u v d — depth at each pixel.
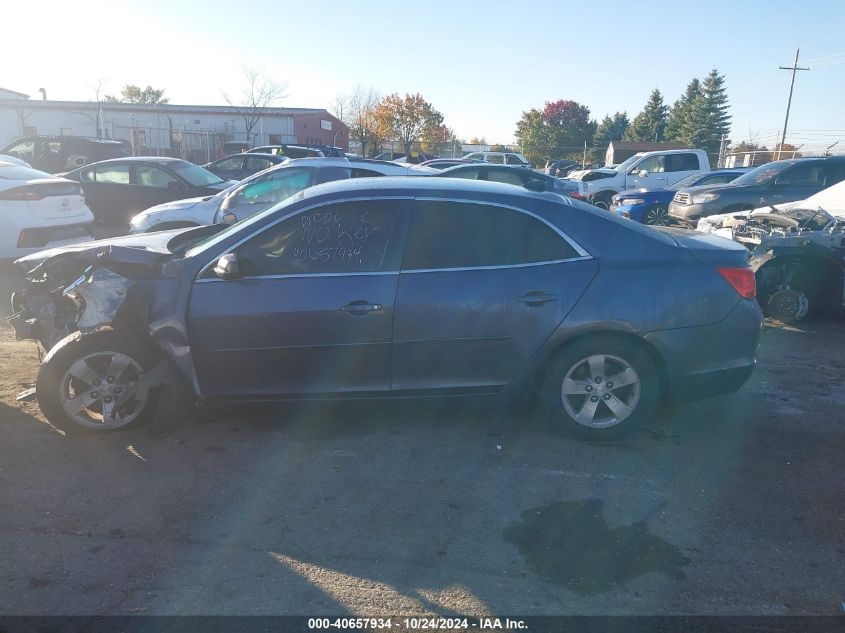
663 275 4.48
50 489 3.95
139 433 4.69
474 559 3.35
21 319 4.89
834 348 7.14
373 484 4.08
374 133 51.50
